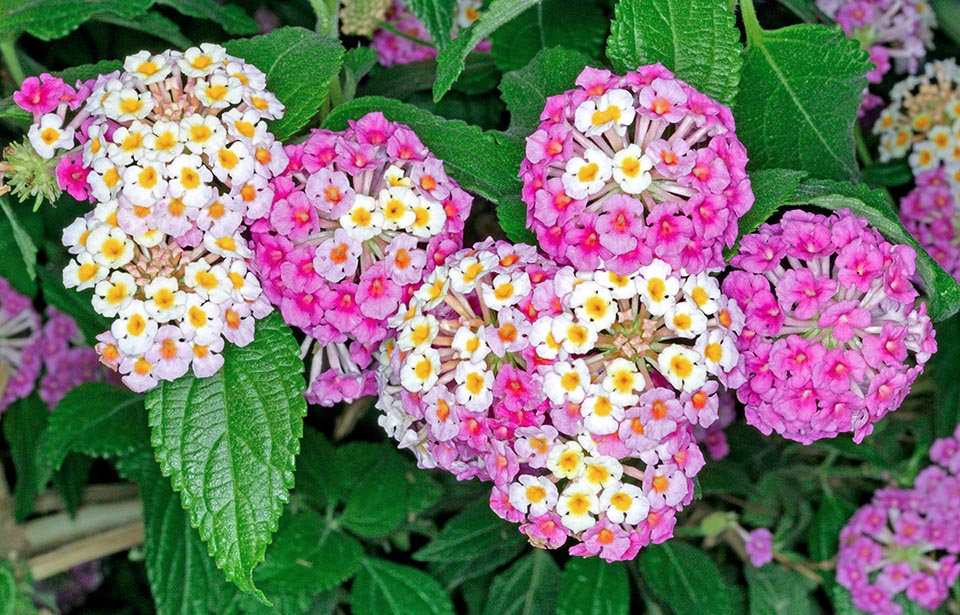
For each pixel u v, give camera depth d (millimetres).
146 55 247
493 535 312
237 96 244
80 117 249
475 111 328
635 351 239
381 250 251
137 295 245
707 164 239
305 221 246
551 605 313
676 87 240
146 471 304
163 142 239
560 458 239
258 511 250
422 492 312
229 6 309
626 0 255
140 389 247
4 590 326
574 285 238
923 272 261
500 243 249
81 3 279
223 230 242
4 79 330
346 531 319
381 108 266
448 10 283
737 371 249
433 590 307
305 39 266
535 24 320
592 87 245
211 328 244
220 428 251
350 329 251
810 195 260
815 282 248
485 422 242
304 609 301
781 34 275
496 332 239
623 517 240
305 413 252
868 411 251
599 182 237
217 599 299
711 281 242
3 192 255
